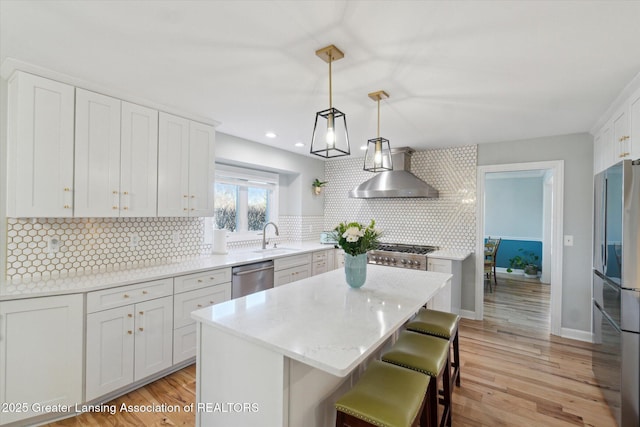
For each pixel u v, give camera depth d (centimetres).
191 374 252
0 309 175
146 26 150
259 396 131
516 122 296
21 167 192
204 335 156
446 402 184
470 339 330
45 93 200
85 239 243
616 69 188
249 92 231
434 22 144
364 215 489
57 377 191
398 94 230
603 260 229
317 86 218
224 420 145
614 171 209
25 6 134
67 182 209
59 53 177
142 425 192
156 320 236
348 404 126
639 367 186
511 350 303
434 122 299
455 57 176
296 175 483
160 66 192
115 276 231
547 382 245
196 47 169
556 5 131
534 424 196
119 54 177
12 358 179
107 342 209
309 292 198
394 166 420
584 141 331
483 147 390
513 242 688
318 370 146
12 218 208
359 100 243
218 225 391
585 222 328
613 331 206
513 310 430
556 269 341
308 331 134
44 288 193
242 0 130
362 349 118
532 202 668
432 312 235
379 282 225
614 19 139
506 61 179
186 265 280
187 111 276
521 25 145
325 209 533
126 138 240
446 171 415
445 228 417
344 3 132
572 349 305
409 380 143
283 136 363
